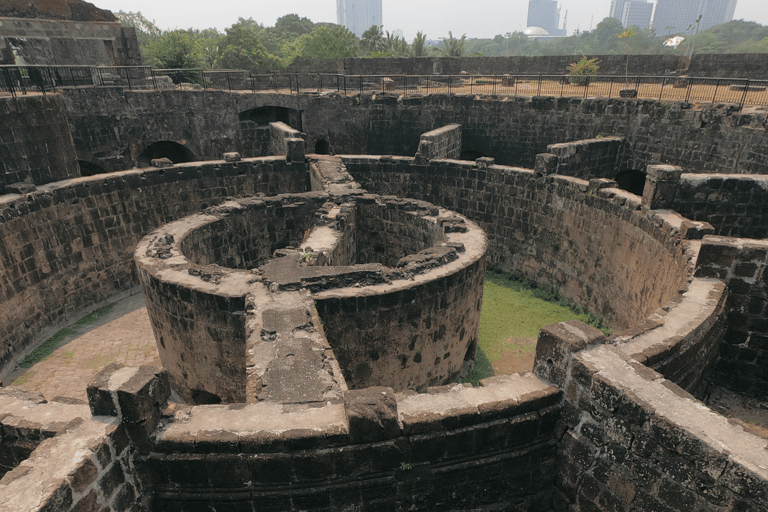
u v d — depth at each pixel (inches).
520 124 1072.2
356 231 729.0
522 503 286.7
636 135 943.0
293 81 1638.8
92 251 735.1
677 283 480.7
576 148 856.3
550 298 778.2
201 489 250.1
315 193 736.3
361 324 428.8
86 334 674.8
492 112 1089.4
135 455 243.6
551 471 284.2
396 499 261.3
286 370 305.1
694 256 458.3
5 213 607.5
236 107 1179.3
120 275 782.5
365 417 234.4
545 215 784.3
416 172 911.7
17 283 623.2
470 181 870.4
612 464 248.1
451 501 272.7
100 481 223.9
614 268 652.7
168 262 493.0
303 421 248.4
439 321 473.7
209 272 453.7
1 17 1123.9
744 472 193.3
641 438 231.0
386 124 1178.0
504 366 590.9
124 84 1317.7
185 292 434.0
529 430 267.3
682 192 568.4
